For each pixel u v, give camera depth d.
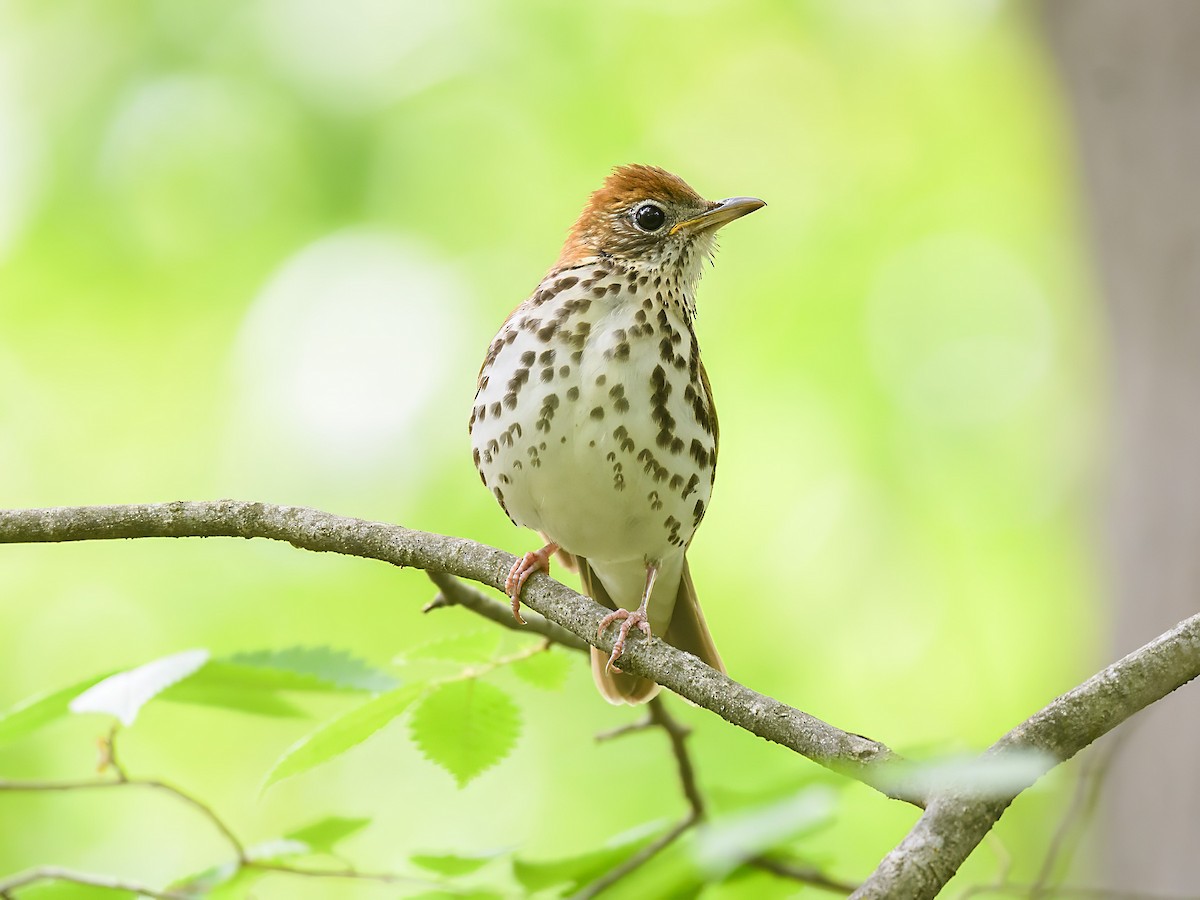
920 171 16.59
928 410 16.08
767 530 15.55
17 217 14.54
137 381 15.02
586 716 12.82
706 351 15.61
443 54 15.45
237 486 14.43
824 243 16.27
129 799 12.90
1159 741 8.94
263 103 14.93
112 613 14.01
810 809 5.80
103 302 14.95
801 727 4.87
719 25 16.27
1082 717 4.60
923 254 16.48
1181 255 9.28
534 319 6.96
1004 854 6.64
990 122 16.56
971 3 15.95
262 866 6.11
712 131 16.47
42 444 14.79
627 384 6.78
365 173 14.99
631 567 7.70
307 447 14.38
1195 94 9.32
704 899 6.77
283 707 5.84
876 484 15.78
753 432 15.67
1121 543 9.46
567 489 6.95
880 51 16.70
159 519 6.07
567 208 15.66
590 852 6.28
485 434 7.06
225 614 13.88
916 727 15.26
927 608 15.73
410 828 13.06
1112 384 9.70
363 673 5.51
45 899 6.32
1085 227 10.01
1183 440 9.16
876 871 4.30
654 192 7.44
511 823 12.80
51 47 14.80
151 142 14.74
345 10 15.19
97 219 14.64
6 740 5.50
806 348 15.81
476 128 15.64
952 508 15.91
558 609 5.84
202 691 5.70
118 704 4.99
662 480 6.95
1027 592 15.80
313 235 14.93
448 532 13.89
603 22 15.88
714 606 15.16
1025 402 16.25
